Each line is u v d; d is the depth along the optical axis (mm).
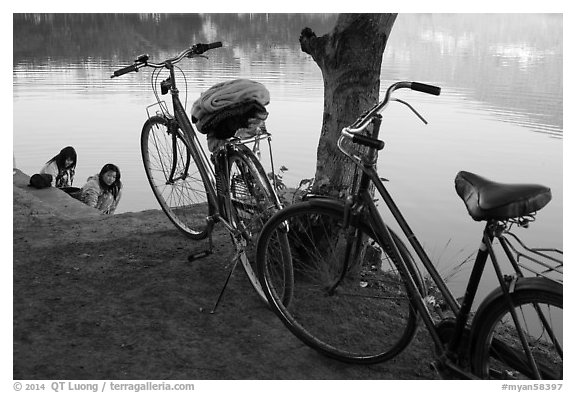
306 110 11320
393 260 2740
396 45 21344
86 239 4336
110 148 9445
